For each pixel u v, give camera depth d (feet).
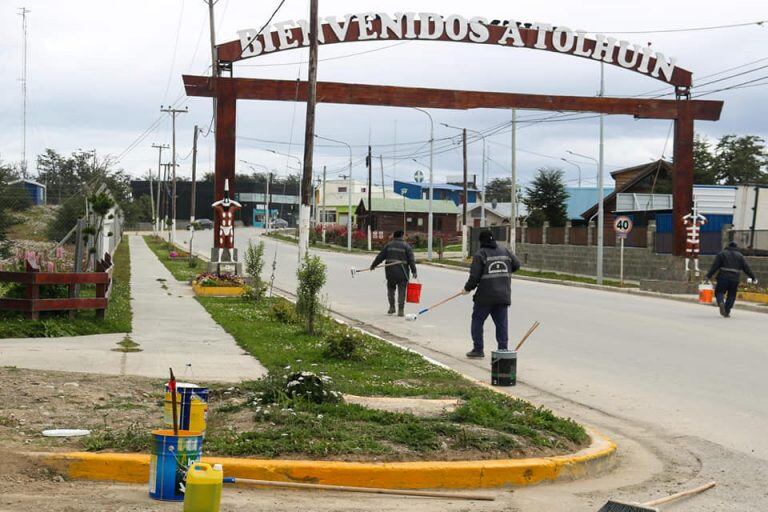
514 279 139.95
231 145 86.94
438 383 37.29
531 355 49.37
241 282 84.94
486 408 28.02
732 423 32.04
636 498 22.39
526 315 72.59
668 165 180.45
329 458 22.65
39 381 31.42
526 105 92.07
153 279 101.55
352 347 42.68
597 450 25.72
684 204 102.32
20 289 52.75
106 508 19.03
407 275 70.33
